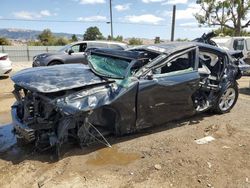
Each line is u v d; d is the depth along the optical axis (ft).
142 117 17.54
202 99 21.35
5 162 15.12
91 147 16.65
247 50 54.39
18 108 16.83
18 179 13.57
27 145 16.93
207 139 18.15
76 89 15.35
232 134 19.13
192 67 19.52
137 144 17.22
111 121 16.85
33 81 15.38
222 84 22.34
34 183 13.26
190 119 21.94
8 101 27.37
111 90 16.08
